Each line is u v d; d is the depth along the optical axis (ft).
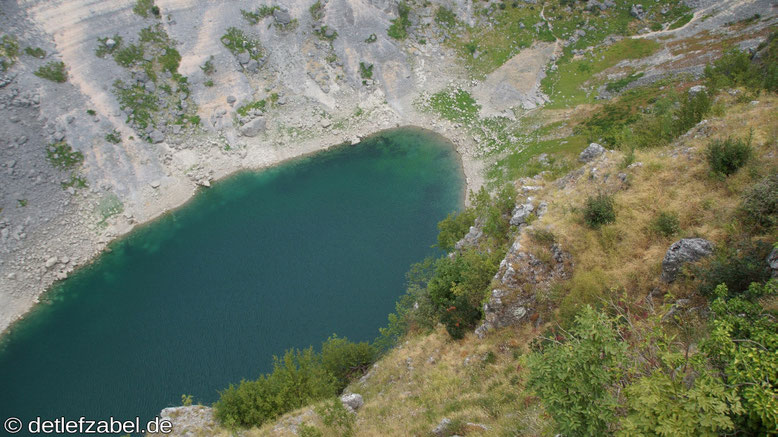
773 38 221.05
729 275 71.41
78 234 256.11
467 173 285.84
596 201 106.32
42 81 276.82
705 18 318.65
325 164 302.04
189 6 320.91
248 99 317.01
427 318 145.07
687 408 38.14
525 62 337.11
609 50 330.34
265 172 297.74
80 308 224.94
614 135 192.65
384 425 95.35
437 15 358.84
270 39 331.57
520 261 110.52
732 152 95.30
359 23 340.18
